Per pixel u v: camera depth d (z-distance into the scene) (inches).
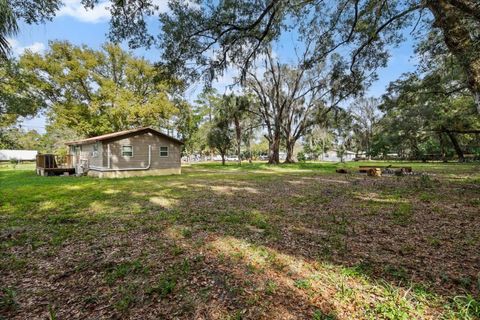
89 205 261.6
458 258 120.5
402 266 113.9
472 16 202.1
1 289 99.7
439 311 80.9
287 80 1059.9
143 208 247.3
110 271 114.1
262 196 312.3
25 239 158.4
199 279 105.4
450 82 469.7
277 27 293.3
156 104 930.7
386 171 622.2
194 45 277.6
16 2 186.1
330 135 1521.9
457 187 344.8
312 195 313.6
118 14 238.4
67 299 92.7
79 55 913.5
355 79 409.7
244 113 1124.5
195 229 177.0
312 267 115.7
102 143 555.8
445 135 1115.9
